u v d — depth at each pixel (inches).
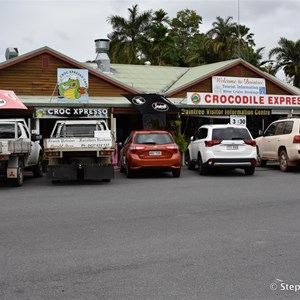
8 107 671.1
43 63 907.4
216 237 285.3
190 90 1022.4
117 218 346.9
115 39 2012.8
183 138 872.9
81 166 559.8
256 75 1100.5
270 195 461.1
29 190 518.0
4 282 207.2
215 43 2144.4
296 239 279.6
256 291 195.2
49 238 285.4
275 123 747.4
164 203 415.5
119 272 219.8
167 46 2066.9
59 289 198.2
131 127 1047.6
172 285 202.2
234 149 643.5
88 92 935.0
